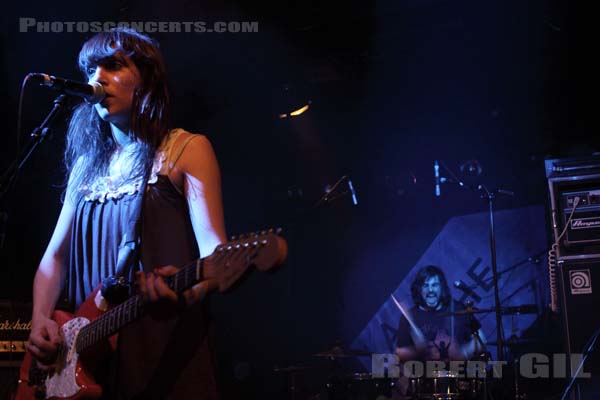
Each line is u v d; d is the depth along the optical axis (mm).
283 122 7703
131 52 2086
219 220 1839
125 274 1845
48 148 5527
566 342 4543
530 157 7582
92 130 2189
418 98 7832
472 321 6320
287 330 8094
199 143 1942
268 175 7992
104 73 2064
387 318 8117
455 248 7949
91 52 2092
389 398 6188
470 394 5715
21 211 5625
